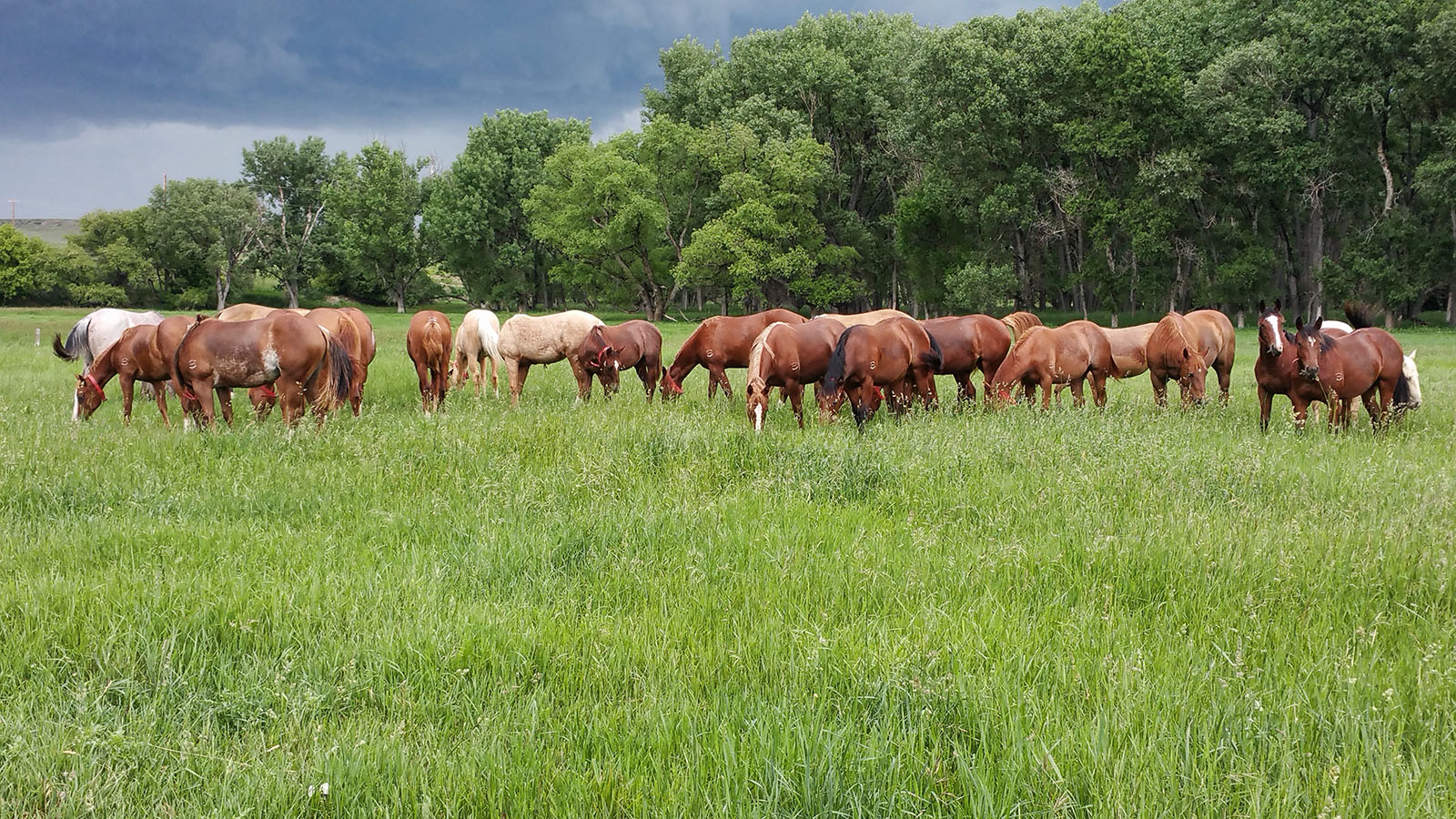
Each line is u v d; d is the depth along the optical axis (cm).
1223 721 311
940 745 307
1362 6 3869
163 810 274
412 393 1581
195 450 830
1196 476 732
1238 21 4512
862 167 6278
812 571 500
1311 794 271
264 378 1042
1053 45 4481
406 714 342
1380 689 344
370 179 8369
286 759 300
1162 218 4191
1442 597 452
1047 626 414
